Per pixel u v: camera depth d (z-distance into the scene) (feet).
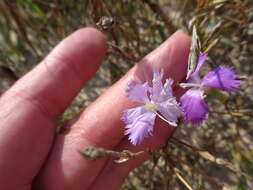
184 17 0.45
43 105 0.34
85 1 0.45
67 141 0.35
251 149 0.42
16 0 0.47
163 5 0.51
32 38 0.53
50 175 0.35
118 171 0.36
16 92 0.34
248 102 0.43
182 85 0.31
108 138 0.35
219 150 0.43
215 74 0.31
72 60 0.34
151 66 0.34
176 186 0.42
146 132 0.30
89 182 0.35
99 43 0.34
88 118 0.35
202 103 0.30
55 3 0.46
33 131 0.34
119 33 0.43
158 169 0.43
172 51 0.34
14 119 0.33
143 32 0.46
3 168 0.32
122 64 0.47
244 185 0.39
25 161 0.33
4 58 0.48
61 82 0.34
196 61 0.27
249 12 0.41
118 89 0.35
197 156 0.42
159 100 0.31
